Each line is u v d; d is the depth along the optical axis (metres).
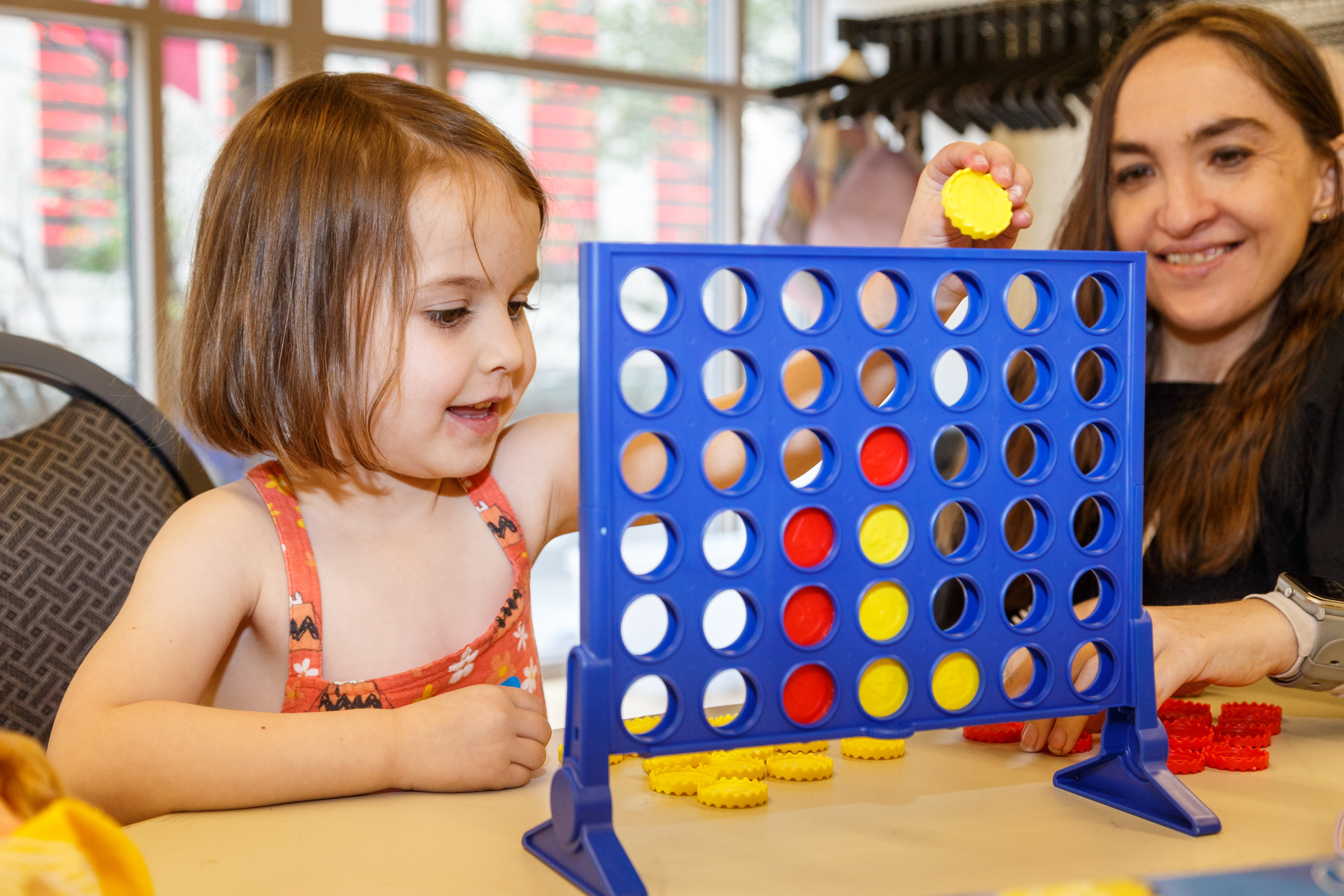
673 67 3.86
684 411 0.43
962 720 0.48
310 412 0.67
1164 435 1.07
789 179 3.19
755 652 0.44
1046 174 2.97
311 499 0.73
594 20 3.66
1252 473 0.99
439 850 0.46
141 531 0.82
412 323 0.65
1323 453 0.96
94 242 2.84
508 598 0.78
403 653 0.73
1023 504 0.99
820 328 0.45
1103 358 0.52
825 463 0.47
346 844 0.47
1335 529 0.94
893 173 3.07
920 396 0.47
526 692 0.60
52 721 0.76
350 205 0.65
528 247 0.70
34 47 2.72
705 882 0.42
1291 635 0.67
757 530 0.44
